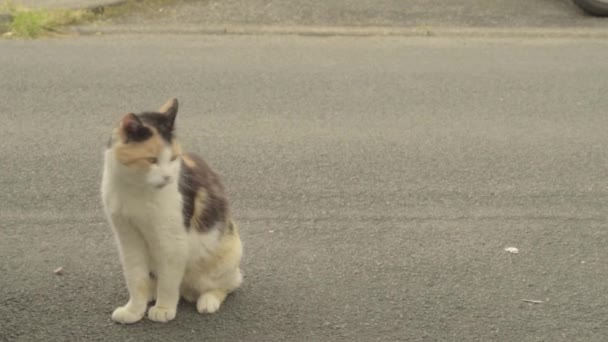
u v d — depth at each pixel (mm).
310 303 2779
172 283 2652
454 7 5375
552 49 4770
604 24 5215
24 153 3438
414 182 3340
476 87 4117
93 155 3439
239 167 3396
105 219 3105
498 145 3582
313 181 3334
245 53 4555
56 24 4918
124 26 4961
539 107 3898
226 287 2764
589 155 3529
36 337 2637
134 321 2684
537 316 2748
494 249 3010
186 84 4043
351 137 3613
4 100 3828
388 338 2666
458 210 3191
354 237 3051
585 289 2852
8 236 3010
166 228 2572
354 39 4863
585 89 4129
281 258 2951
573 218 3164
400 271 2908
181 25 4992
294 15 5176
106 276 2857
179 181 2582
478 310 2764
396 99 3938
